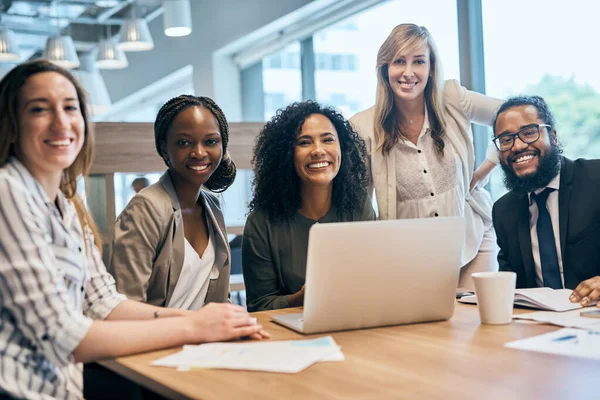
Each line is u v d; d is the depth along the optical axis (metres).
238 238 4.81
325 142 2.47
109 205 3.39
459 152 2.87
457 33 4.34
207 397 1.22
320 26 6.18
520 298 1.95
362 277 1.72
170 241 2.18
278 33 6.84
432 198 2.84
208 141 2.28
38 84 1.61
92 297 1.84
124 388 1.96
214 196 2.45
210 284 2.34
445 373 1.33
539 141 2.38
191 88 9.29
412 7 4.92
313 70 6.48
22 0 7.46
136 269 2.13
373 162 2.88
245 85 7.84
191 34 8.23
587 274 2.27
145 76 9.61
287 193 2.46
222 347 1.57
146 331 1.57
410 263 1.76
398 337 1.66
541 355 1.43
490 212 3.10
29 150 1.61
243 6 6.99
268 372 1.37
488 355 1.45
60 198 1.73
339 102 6.06
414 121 2.87
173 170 2.30
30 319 1.48
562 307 1.86
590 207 2.29
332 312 1.73
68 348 1.50
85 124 1.78
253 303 2.44
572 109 3.69
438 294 1.81
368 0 5.46
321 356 1.46
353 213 2.57
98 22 8.31
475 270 3.04
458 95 2.90
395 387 1.25
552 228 2.34
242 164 3.59
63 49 7.14
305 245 2.44
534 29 3.88
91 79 7.30
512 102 2.46
